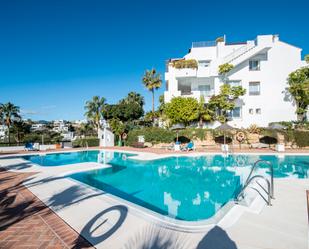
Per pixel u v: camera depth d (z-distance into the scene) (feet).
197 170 49.55
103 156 74.43
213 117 96.07
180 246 14.38
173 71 103.50
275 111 97.09
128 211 20.45
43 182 32.71
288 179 33.91
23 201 23.75
